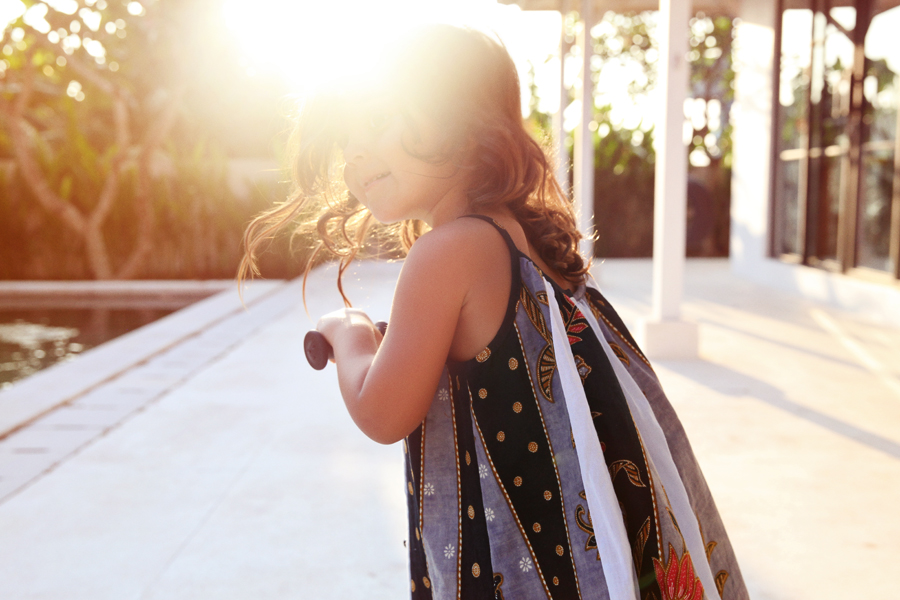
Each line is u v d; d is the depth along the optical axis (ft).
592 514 2.35
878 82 21.38
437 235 2.53
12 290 30.83
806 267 25.76
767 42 29.04
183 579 6.56
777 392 12.57
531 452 2.51
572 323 2.59
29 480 8.96
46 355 19.85
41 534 7.48
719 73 54.24
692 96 54.85
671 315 15.51
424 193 2.70
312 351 2.82
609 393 2.51
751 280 30.48
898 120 20.13
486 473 2.54
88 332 23.43
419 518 2.70
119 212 36.29
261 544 7.22
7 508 8.12
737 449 9.79
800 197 26.84
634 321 19.54
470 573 2.59
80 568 6.78
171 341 17.88
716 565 2.89
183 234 36.63
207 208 36.52
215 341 18.03
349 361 2.63
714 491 8.42
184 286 31.48
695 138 54.80
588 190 24.09
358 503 8.18
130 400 12.60
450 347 2.62
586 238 3.11
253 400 12.57
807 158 26.04
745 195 31.60
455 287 2.47
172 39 37.81
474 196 2.64
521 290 2.55
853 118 22.67
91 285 32.50
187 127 45.52
